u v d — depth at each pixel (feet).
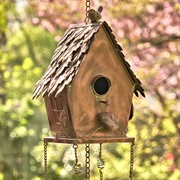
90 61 26.94
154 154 59.62
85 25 28.19
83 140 26.48
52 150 66.49
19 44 105.50
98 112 27.09
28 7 80.18
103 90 27.25
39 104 72.59
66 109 26.73
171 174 57.41
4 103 82.53
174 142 58.34
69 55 27.43
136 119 59.62
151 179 57.26
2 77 81.30
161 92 59.31
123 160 59.26
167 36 57.57
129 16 57.62
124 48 56.34
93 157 60.23
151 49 58.03
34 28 104.12
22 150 76.28
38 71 74.38
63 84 26.55
